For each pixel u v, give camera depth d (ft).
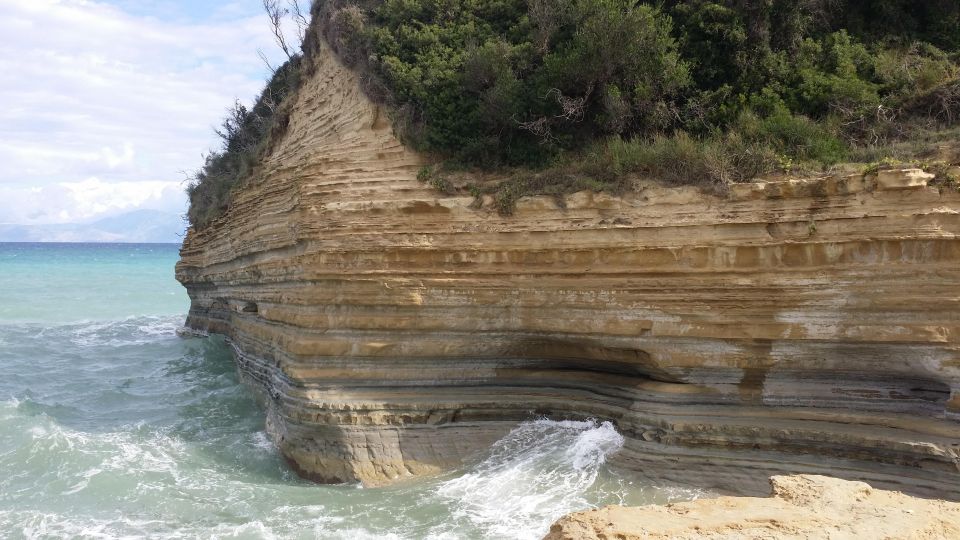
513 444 40.70
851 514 26.37
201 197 87.97
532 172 43.39
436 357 41.29
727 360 35.86
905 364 33.14
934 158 34.55
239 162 81.05
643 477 36.65
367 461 39.86
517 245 39.55
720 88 45.01
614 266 37.65
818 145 38.88
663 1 49.11
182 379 68.39
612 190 38.73
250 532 33.45
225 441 48.55
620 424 39.17
